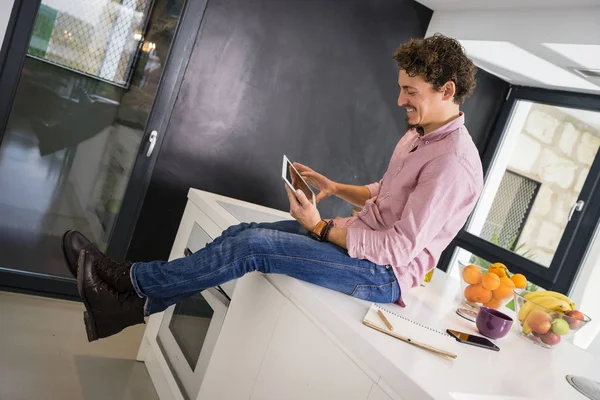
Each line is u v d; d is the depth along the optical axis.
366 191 2.45
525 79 3.77
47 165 3.04
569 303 2.03
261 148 3.50
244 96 3.38
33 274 3.12
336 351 1.56
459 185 1.73
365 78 3.65
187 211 2.79
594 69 3.04
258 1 3.29
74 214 3.16
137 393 2.53
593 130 3.43
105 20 2.99
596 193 3.31
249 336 1.95
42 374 2.43
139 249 3.36
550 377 1.69
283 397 1.70
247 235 1.80
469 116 3.97
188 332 2.42
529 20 2.97
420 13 3.69
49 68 2.94
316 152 3.64
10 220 3.03
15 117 2.91
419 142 1.87
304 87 3.51
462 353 1.63
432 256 1.87
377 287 1.83
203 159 3.37
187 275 1.81
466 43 3.42
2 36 2.75
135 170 3.20
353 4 3.52
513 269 3.65
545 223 3.55
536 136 3.77
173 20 3.11
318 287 1.81
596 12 2.65
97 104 3.07
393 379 1.35
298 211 1.84
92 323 1.87
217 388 2.04
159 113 3.18
